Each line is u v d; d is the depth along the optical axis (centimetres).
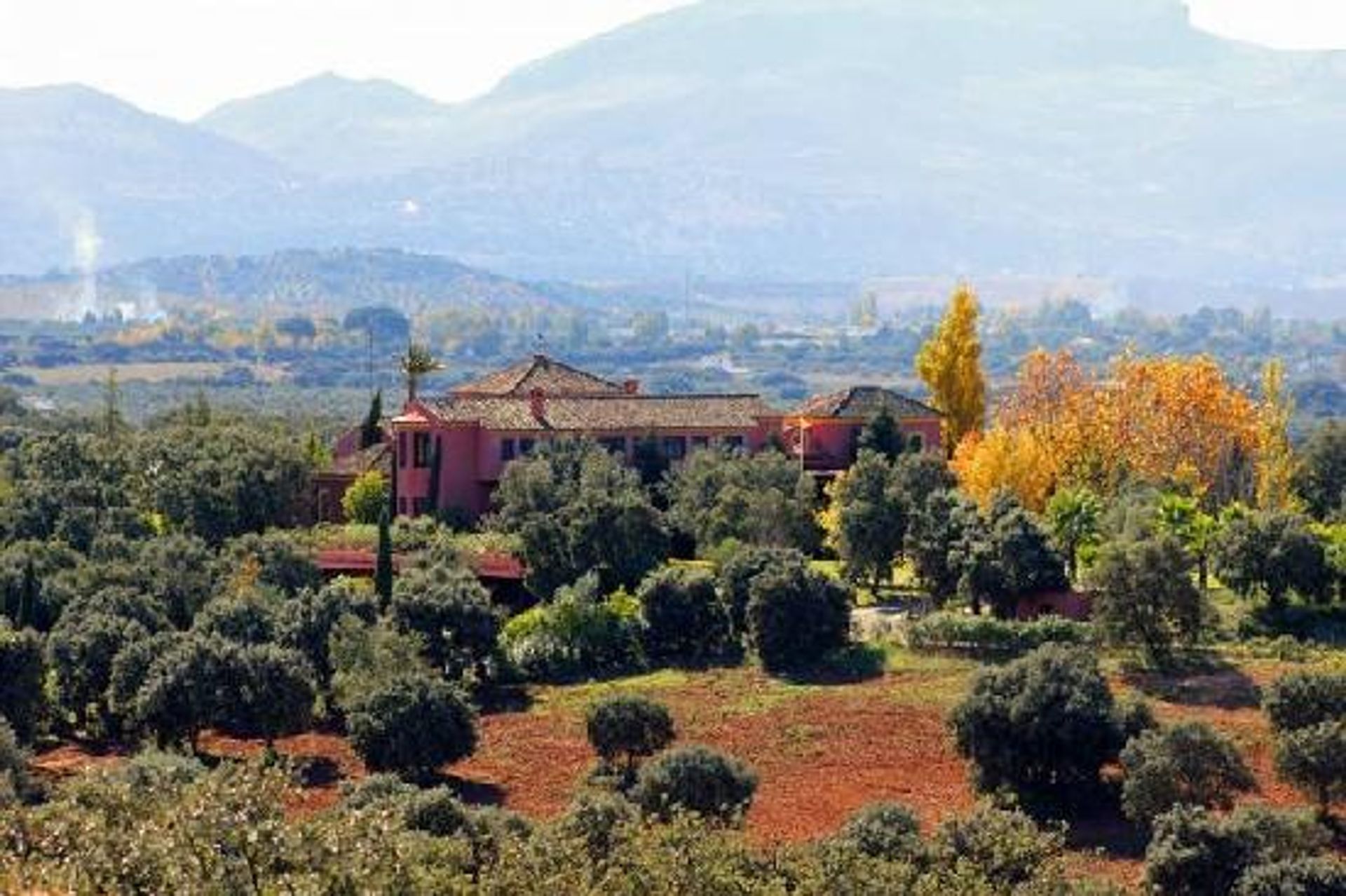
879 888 19000
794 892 18675
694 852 18562
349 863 15500
